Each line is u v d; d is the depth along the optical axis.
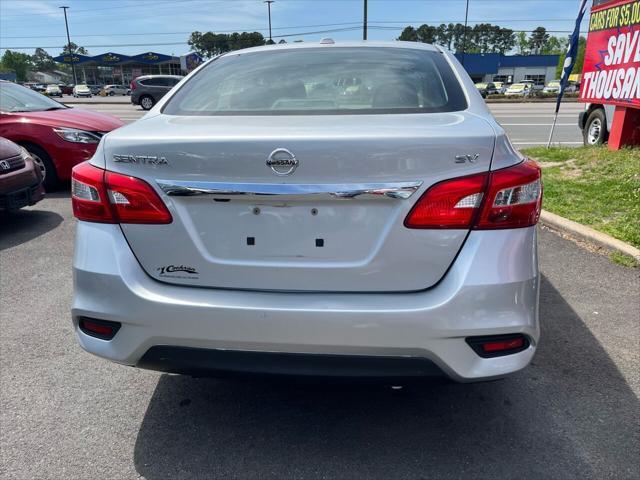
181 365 2.04
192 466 2.19
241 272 1.98
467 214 1.88
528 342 1.99
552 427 2.39
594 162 7.62
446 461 2.19
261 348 1.95
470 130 1.92
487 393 2.65
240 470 2.16
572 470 2.13
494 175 1.88
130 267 2.03
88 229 2.09
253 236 1.96
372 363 1.91
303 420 2.47
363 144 1.84
